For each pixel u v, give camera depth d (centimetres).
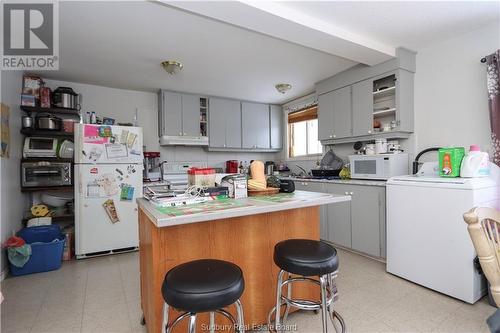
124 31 229
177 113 407
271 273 167
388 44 266
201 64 306
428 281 212
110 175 308
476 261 186
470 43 244
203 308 93
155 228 132
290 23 203
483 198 191
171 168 410
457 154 210
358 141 328
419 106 285
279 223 169
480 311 182
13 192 272
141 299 183
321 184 338
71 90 332
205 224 145
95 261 290
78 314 186
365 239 286
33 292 218
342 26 227
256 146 477
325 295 128
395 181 237
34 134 312
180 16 206
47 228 284
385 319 175
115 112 391
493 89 221
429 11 206
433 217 207
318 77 355
